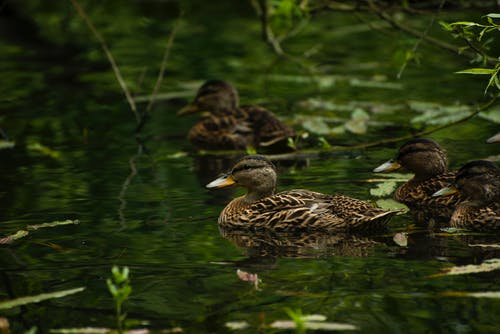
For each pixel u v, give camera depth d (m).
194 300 10.01
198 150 17.97
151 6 31.48
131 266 11.26
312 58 25.33
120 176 15.82
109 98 21.97
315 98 21.39
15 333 9.27
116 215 13.50
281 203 13.41
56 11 30.52
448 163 15.92
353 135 18.34
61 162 16.78
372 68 24.17
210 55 26.00
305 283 10.47
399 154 15.26
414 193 14.80
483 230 12.81
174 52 26.39
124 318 9.54
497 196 13.13
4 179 15.60
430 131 16.17
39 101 21.61
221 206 14.10
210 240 12.45
